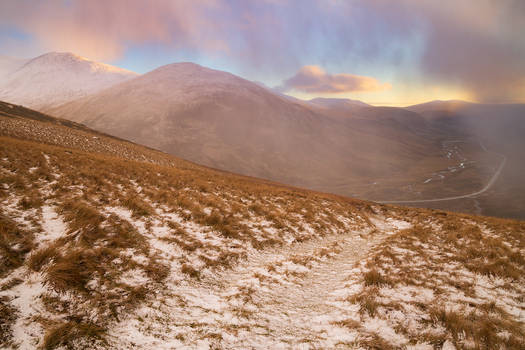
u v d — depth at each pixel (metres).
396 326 5.54
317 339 5.22
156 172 19.39
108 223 8.95
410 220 20.30
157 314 5.67
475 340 5.05
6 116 44.69
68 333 4.61
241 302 6.43
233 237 10.71
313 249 11.45
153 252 8.10
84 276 6.12
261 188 21.62
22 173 12.24
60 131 44.47
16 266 5.97
